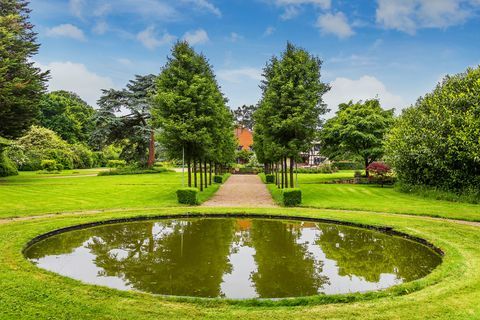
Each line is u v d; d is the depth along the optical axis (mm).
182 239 10000
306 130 17547
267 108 18281
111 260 7957
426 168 19547
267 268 7430
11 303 5086
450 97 18719
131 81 38531
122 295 5488
